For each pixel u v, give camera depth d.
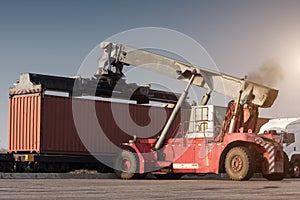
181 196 8.83
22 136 21.19
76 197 8.52
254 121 16.56
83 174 20.03
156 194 9.30
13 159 21.03
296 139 22.23
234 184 13.16
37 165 20.69
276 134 16.84
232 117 16.38
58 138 21.06
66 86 21.47
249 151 15.59
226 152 16.28
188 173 17.41
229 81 16.86
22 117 21.30
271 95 16.19
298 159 22.20
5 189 10.82
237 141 16.08
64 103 21.38
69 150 21.34
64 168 21.50
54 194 9.26
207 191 10.20
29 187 11.60
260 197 8.64
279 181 15.83
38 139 20.56
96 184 13.12
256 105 16.44
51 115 20.95
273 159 15.87
